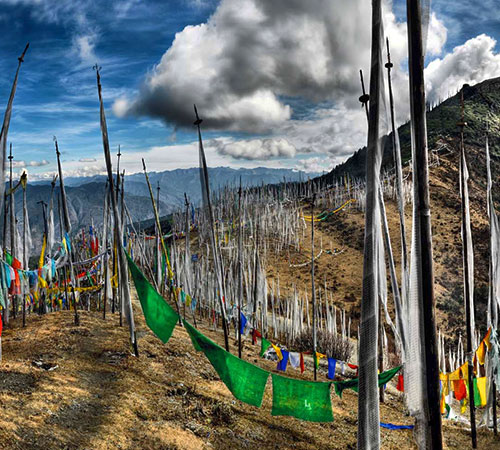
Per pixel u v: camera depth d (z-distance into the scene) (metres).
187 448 13.80
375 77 5.81
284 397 12.12
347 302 68.00
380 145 5.76
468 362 16.91
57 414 14.14
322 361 33.78
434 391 5.91
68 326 26.31
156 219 23.28
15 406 14.04
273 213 118.19
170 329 13.17
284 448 15.63
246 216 112.00
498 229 17.06
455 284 70.62
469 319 16.56
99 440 12.97
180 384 19.31
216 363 12.17
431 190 110.38
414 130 6.03
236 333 36.53
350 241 97.06
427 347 5.95
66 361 19.86
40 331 24.69
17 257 26.95
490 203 17.09
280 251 93.38
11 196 24.31
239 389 12.16
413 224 6.15
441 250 82.12
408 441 18.58
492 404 19.92
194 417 16.45
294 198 147.12
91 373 18.94
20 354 20.11
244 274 51.56
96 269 38.50
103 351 21.92
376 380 5.80
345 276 78.75
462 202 15.87
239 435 15.85
